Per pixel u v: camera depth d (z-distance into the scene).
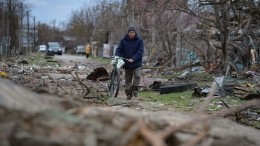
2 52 40.84
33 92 3.91
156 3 19.97
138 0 23.17
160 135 3.16
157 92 15.29
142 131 3.07
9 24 44.59
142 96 13.69
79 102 3.91
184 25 23.59
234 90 13.53
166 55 28.16
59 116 3.14
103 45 70.00
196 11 19.95
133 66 12.89
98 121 3.25
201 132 3.42
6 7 43.19
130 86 12.87
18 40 52.94
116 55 13.07
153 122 3.54
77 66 31.25
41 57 54.16
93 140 2.98
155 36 26.89
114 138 3.06
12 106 3.10
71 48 116.62
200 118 3.78
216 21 20.45
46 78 19.00
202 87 14.55
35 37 90.75
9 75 19.42
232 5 18.62
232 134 3.81
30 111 3.08
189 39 24.50
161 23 21.45
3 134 2.94
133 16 28.88
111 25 56.78
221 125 4.13
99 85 16.55
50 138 2.95
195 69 24.45
